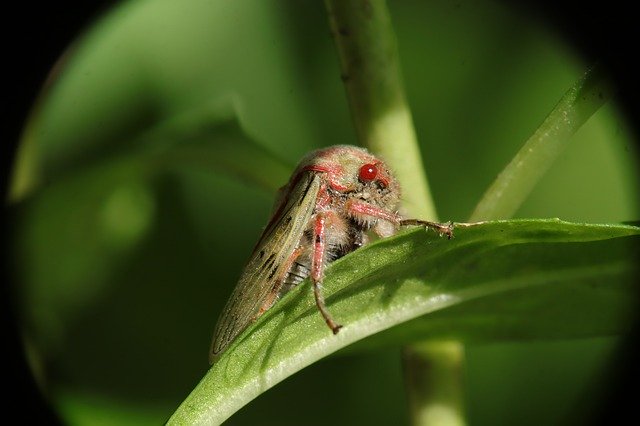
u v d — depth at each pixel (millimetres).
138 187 120
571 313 107
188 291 119
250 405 116
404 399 118
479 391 117
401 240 102
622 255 105
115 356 117
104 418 116
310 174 112
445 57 120
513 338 108
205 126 114
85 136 119
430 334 108
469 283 105
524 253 104
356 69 109
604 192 118
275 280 110
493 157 119
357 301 104
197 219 120
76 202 117
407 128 109
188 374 118
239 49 121
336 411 117
